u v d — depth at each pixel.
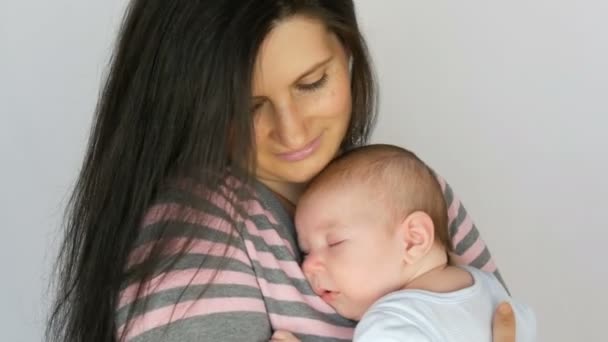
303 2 0.96
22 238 1.57
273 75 0.96
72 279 1.12
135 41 1.00
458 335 1.00
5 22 1.47
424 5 1.75
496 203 1.81
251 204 1.01
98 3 1.50
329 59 1.01
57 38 1.50
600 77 1.71
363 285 1.06
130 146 1.01
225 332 0.94
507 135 1.77
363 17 1.75
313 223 1.07
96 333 1.02
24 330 1.61
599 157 1.75
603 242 1.80
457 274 1.09
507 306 1.06
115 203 1.02
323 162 1.07
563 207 1.79
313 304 1.03
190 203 0.96
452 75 1.76
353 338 1.01
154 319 0.92
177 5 0.96
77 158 1.55
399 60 1.78
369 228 1.06
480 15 1.72
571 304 1.84
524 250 1.83
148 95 0.99
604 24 1.69
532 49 1.72
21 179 1.54
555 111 1.75
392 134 1.81
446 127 1.79
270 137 1.02
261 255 0.99
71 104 1.53
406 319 0.99
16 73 1.49
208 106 0.95
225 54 0.93
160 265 0.93
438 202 1.13
